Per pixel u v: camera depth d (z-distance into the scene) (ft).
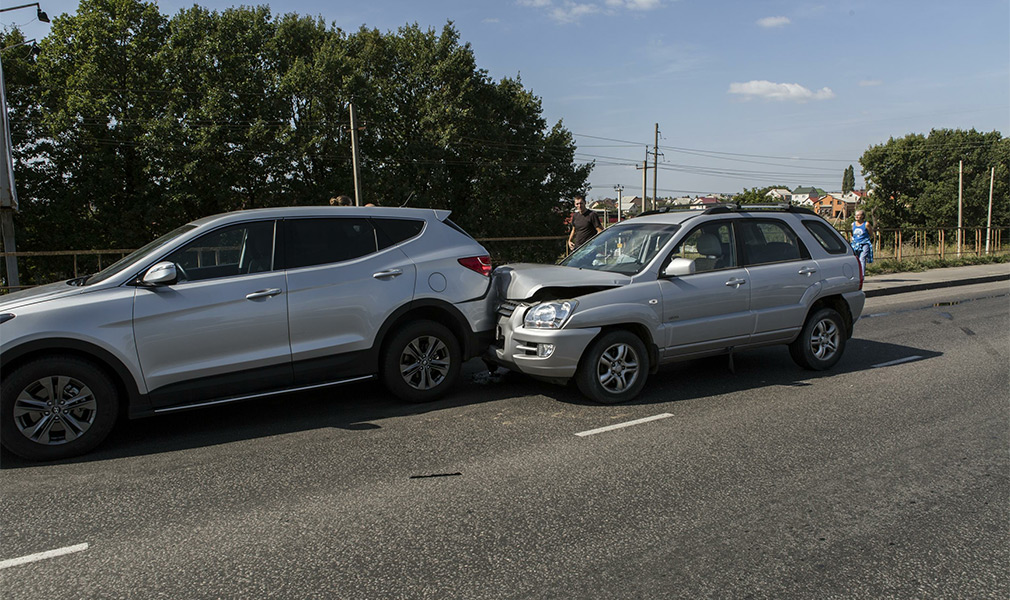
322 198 131.44
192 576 10.11
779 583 9.82
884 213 216.95
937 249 79.05
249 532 11.60
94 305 15.69
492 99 152.66
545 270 20.89
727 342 21.42
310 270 18.12
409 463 14.96
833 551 10.78
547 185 159.22
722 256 21.65
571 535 11.37
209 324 16.75
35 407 15.17
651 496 13.00
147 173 113.29
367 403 20.11
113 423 15.99
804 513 12.19
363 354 18.80
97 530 11.73
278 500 12.97
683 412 18.81
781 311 22.22
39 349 15.17
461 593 9.56
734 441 16.28
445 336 19.99
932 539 11.18
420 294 19.47
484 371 24.36
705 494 13.08
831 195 443.32
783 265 22.59
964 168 207.62
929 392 20.83
